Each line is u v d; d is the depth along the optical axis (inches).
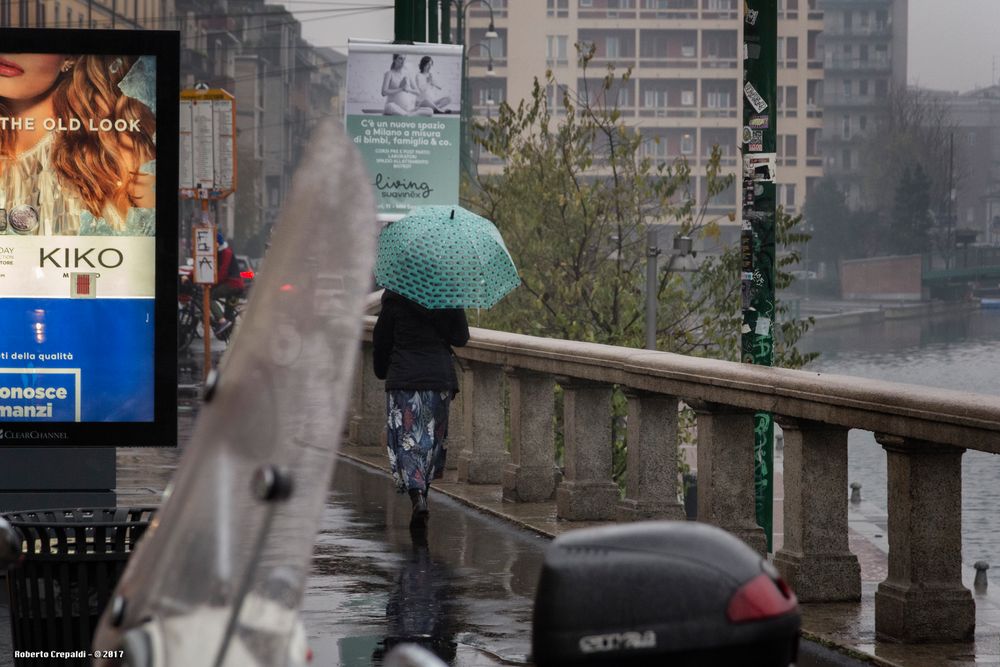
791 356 1206.9
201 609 136.3
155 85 490.0
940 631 429.7
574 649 146.5
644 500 636.7
